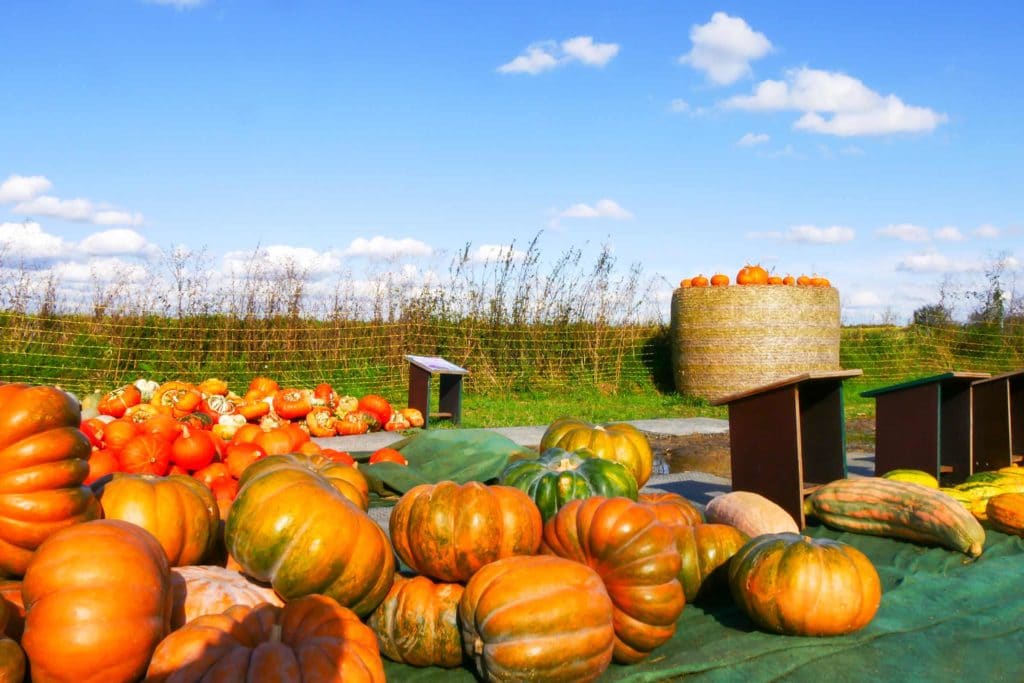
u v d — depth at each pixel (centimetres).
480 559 317
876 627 356
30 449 289
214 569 309
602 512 320
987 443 695
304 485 307
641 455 524
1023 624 364
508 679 279
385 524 511
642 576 309
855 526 502
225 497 485
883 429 645
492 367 1458
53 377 1139
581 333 1555
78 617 242
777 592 343
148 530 321
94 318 1228
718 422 1170
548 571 292
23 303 1194
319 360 1320
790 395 518
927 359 1839
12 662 236
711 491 664
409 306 1387
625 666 319
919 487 488
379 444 873
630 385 1595
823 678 309
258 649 246
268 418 891
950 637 348
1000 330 1927
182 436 580
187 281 1277
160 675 242
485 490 328
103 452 549
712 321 1467
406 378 1335
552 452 437
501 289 1487
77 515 298
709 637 349
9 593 275
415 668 318
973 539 454
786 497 519
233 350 1290
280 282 1322
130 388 852
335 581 298
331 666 245
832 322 1506
